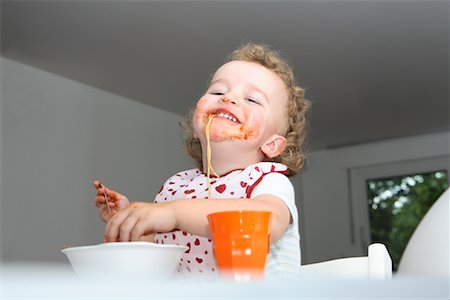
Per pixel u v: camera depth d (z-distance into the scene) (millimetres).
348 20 2514
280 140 998
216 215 520
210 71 3031
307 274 1052
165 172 3566
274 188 802
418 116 3871
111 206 924
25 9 2400
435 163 4348
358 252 4480
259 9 2410
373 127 4102
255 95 977
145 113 3525
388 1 2354
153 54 2842
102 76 3111
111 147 3279
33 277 275
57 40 2682
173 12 2432
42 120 2971
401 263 1479
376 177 4539
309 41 2711
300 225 4641
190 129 1265
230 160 957
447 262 1352
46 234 2891
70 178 3047
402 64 2996
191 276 831
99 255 550
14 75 2883
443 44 2764
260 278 500
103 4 2365
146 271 556
